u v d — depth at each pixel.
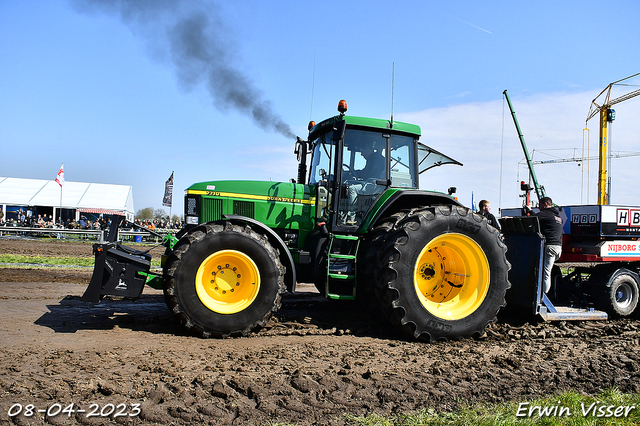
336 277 5.21
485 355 4.45
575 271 7.46
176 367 3.68
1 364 3.59
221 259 4.83
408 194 5.52
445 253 5.49
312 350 4.37
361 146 5.76
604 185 30.39
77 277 8.71
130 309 6.03
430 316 4.93
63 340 4.37
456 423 2.83
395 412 3.03
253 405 3.04
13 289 7.16
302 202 5.79
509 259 6.22
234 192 5.66
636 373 3.98
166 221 24.58
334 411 3.01
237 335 4.81
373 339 4.97
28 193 30.88
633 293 6.99
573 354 4.56
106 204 31.55
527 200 8.98
